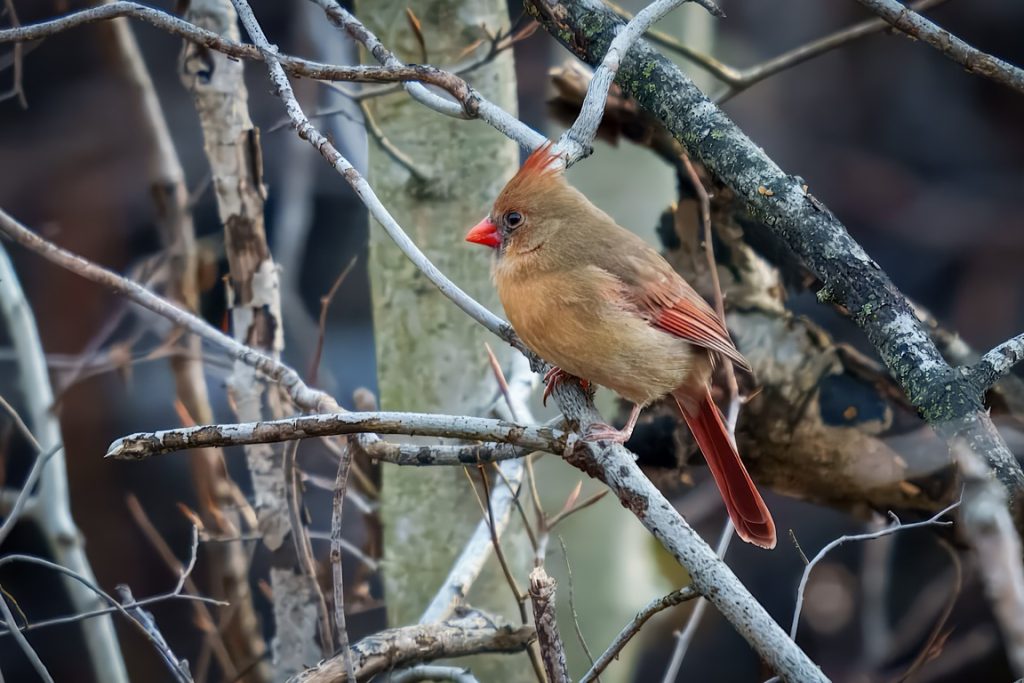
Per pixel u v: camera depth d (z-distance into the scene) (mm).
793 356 9906
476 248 10086
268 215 18359
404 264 10172
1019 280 21516
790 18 22875
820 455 9969
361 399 10461
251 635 10602
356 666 7191
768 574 16953
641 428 10242
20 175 20172
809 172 22406
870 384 9906
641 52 7711
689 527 5656
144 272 11766
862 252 6652
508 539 10102
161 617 16938
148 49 20469
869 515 10328
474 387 10172
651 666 16500
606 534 12695
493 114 6969
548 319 7676
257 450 10086
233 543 10594
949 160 22516
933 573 15836
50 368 13133
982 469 5141
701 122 7367
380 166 10188
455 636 7461
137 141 20469
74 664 17531
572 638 12609
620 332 7625
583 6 7895
